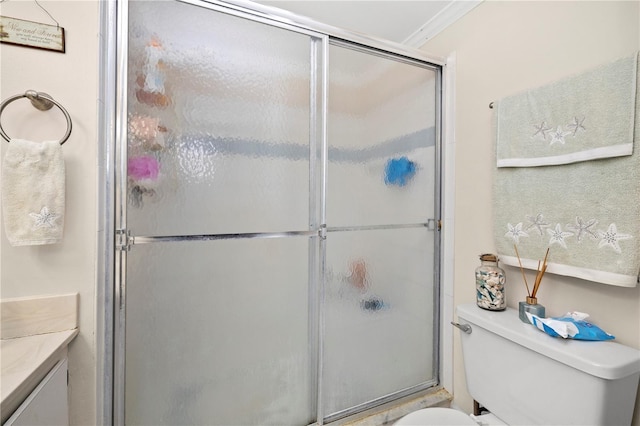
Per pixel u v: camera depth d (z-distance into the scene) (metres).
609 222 0.84
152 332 0.95
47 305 0.81
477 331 1.12
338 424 1.23
